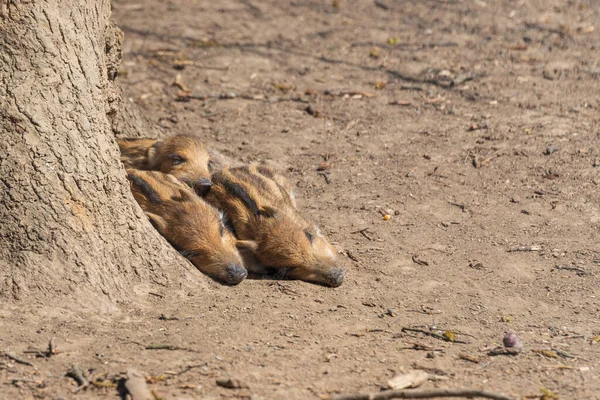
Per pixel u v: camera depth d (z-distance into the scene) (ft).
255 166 44.42
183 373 26.78
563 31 78.38
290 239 37.32
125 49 71.56
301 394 25.96
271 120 58.70
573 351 30.25
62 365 26.89
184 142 46.47
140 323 30.35
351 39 75.97
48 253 30.35
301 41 75.20
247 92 63.82
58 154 31.12
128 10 82.12
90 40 33.53
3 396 25.02
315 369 27.78
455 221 43.34
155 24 78.13
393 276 37.09
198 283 34.30
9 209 30.22
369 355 29.12
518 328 32.30
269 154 52.65
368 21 81.15
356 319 32.48
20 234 30.22
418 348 29.91
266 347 29.17
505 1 86.48
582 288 36.17
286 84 65.36
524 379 27.76
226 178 41.55
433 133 56.18
